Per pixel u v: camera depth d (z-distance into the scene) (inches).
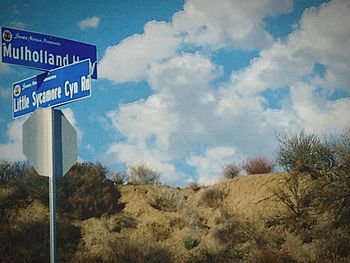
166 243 687.7
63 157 302.4
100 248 684.1
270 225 650.2
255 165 702.5
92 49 345.7
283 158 674.2
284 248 621.0
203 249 658.2
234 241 653.3
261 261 617.6
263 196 673.6
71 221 719.1
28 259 681.0
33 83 333.1
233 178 716.0
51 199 295.3
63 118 304.8
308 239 619.2
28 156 302.4
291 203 643.5
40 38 328.8
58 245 689.0
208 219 703.1
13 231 702.5
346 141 642.2
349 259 583.8
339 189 621.0
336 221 612.1
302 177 654.5
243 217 668.1
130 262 671.1
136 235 697.6
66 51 336.2
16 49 321.4
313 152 657.0
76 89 309.6
